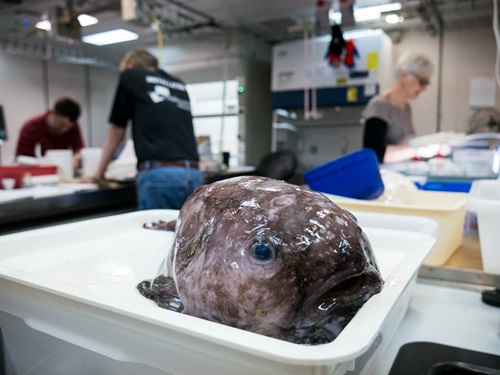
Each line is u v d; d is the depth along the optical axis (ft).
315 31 11.85
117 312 1.23
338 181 3.76
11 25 12.32
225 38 13.34
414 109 12.34
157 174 5.95
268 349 0.95
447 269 2.76
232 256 1.34
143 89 6.08
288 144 13.21
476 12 10.68
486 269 2.69
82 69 16.33
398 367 1.68
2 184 6.05
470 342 1.91
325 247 1.30
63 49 15.03
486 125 11.49
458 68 11.75
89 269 2.25
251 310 1.30
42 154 9.81
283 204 1.41
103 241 2.81
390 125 7.87
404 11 9.86
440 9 10.46
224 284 1.33
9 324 1.78
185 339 1.13
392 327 1.92
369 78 10.98
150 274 2.18
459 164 5.99
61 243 2.69
